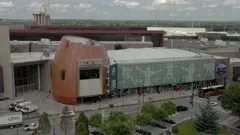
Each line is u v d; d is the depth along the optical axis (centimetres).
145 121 7981
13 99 11269
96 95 10950
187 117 9500
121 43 18738
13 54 13912
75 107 10438
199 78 13575
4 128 8475
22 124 8775
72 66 10488
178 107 10262
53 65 11388
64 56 10738
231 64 14850
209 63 13688
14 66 11600
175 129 8231
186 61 13138
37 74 12850
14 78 11988
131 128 7475
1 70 10775
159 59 12756
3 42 10844
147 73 12362
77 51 10519
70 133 8094
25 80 12612
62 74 10750
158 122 9000
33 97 11762
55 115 9581
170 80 12938
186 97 12038
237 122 9269
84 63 10438
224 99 9356
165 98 11756
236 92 9062
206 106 8219
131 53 13462
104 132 7981
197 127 8188
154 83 12594
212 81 14075
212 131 7981
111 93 11356
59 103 10931
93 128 8412
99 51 10781
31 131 8288
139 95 12131
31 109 9781
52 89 11650
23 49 15738
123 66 11819
